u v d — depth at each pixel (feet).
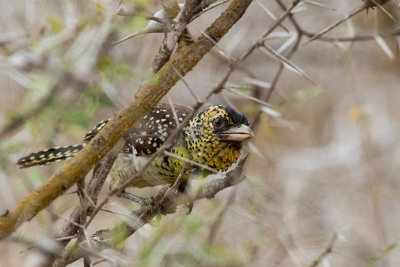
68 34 21.38
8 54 21.30
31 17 23.90
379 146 46.57
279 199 33.88
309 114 51.88
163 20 19.38
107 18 19.93
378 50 48.42
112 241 20.98
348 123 48.32
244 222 29.89
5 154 20.65
